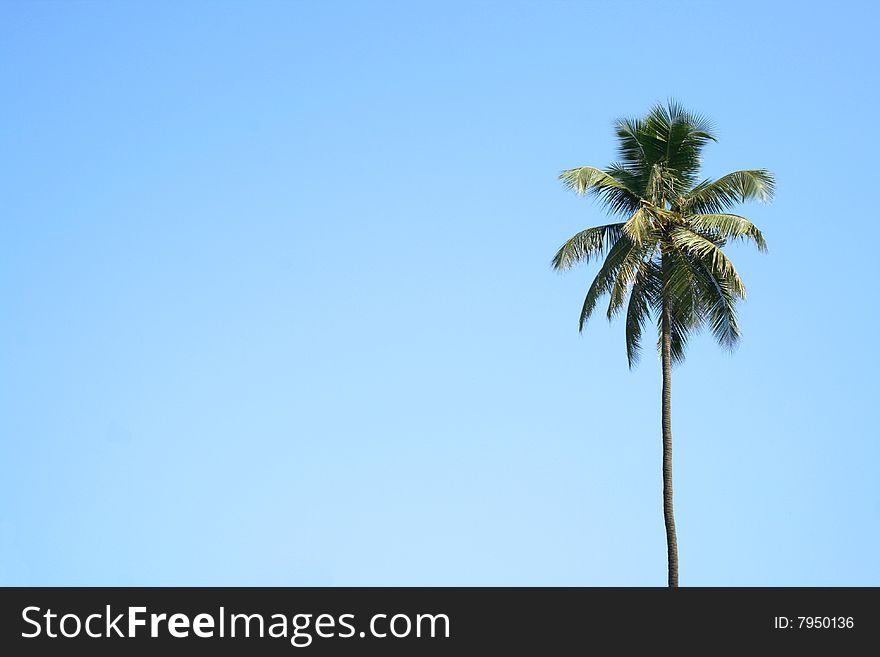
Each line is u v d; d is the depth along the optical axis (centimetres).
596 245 6638
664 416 6506
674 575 6288
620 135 6769
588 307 6644
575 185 6500
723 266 6356
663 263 6606
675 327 6844
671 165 6719
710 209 6688
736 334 6594
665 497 6412
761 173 6544
